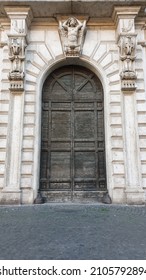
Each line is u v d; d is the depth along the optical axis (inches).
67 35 493.7
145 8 487.5
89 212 336.8
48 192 466.0
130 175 438.6
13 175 434.3
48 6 473.4
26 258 161.8
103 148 487.5
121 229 238.7
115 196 433.4
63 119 500.7
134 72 464.8
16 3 465.1
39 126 472.4
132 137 453.4
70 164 482.3
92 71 516.7
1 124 460.1
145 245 189.9
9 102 462.0
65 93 512.1
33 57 491.2
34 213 328.2
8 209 366.6
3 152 448.8
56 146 488.4
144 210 359.6
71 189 471.5
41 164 479.5
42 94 507.2
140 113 464.8
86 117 502.6
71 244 190.2
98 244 190.7
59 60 494.9
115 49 497.7
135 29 507.5
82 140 491.5
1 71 486.9
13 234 219.0
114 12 481.4
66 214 319.0
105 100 480.7
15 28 471.8
